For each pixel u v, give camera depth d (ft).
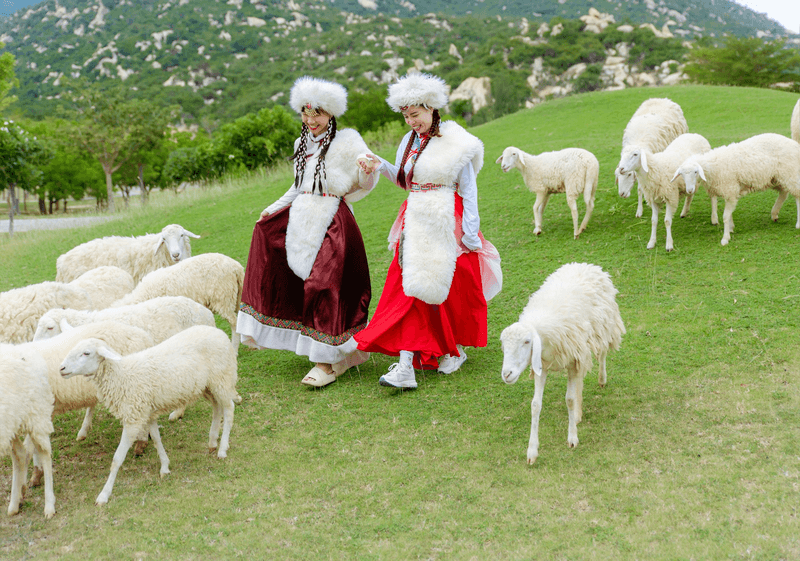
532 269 25.63
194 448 15.93
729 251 23.62
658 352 18.07
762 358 16.65
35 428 13.29
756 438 13.43
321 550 11.50
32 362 13.70
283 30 473.67
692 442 13.67
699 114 55.62
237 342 21.67
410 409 17.06
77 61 408.05
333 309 18.79
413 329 18.07
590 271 15.71
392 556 11.15
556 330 13.75
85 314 17.66
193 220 44.45
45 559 11.61
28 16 460.96
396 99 17.60
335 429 16.35
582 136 51.21
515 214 32.96
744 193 24.25
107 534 12.32
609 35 354.33
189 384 14.71
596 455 13.78
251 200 48.67
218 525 12.48
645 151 24.12
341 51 410.52
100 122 137.59
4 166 71.67
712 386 15.85
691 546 10.48
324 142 19.02
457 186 18.35
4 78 99.50
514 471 13.62
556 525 11.55
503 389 17.70
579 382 14.70
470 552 11.09
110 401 13.96
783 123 46.37
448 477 13.64
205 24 459.73
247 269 19.69
